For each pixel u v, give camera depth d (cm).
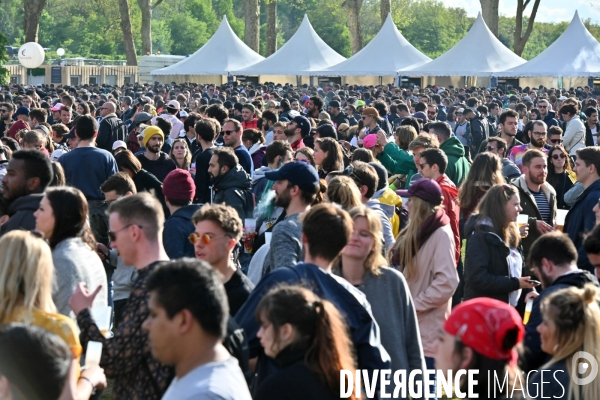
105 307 395
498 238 623
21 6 11931
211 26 12450
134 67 5997
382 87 3938
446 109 2794
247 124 1527
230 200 827
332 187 585
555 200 832
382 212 660
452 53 4169
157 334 310
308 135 1177
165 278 311
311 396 339
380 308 448
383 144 1031
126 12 5969
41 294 386
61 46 10969
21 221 543
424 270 559
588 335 367
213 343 314
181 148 1074
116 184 748
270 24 6147
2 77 1900
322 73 4378
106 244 734
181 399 301
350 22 5906
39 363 284
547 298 382
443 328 323
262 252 586
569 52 3981
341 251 419
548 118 1825
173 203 660
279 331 342
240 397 306
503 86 4344
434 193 562
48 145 1099
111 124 1335
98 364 373
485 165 802
